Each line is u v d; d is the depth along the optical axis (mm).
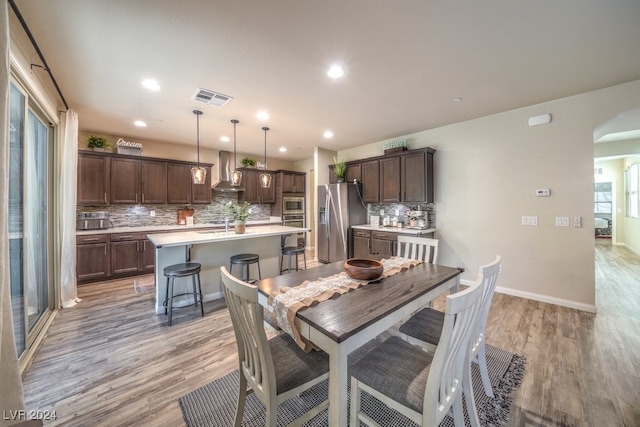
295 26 1829
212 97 3008
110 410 1596
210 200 5590
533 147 3289
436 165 4230
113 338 2449
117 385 1814
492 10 1671
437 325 1712
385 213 5152
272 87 2754
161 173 4988
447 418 1545
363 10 1676
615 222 7496
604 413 1545
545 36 1926
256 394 1234
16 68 1802
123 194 4582
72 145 3172
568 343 2297
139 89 2785
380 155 5156
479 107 3336
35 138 2564
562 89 2828
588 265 2957
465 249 3908
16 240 2023
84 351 2230
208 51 2119
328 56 2195
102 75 2484
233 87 2756
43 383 1830
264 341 1120
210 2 1610
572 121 3016
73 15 1696
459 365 1246
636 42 1989
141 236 4617
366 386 1253
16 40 1792
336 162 5645
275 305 1447
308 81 2625
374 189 4926
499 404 1619
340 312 1290
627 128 3111
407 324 1745
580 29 1844
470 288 1107
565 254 3096
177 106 3273
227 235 3449
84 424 1495
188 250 3238
